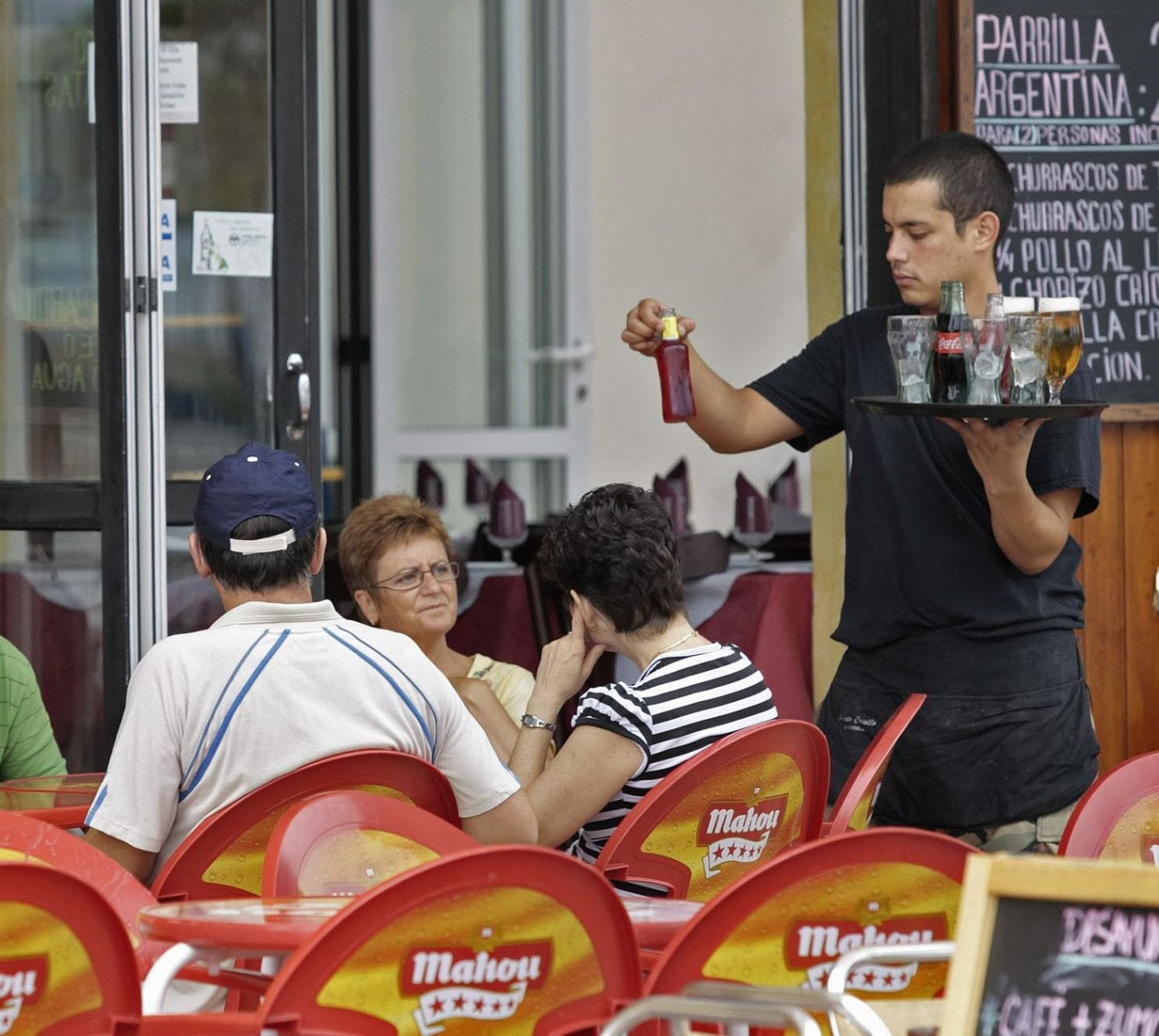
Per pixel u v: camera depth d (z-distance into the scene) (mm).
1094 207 15523
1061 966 5352
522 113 28406
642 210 28422
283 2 15609
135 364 14398
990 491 10445
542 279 28500
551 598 18969
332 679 8898
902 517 11484
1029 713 11297
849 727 11805
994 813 11367
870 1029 6320
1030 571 11117
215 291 15656
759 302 28469
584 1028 6547
